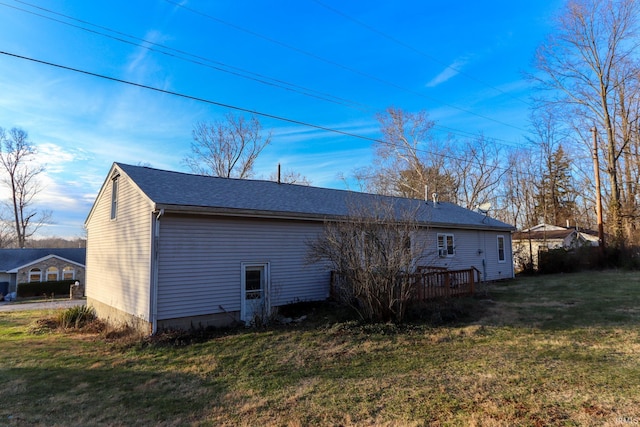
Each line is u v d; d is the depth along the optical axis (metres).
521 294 12.80
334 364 6.14
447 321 8.86
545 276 19.59
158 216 8.34
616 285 13.92
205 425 4.19
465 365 5.76
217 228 9.34
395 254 8.46
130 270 9.68
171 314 8.49
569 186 39.41
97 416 4.53
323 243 9.40
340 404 4.54
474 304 10.62
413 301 9.51
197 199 9.25
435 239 15.55
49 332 10.59
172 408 4.70
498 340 7.15
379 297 8.59
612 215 22.89
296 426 4.02
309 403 4.63
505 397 4.43
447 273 10.94
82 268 36.16
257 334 8.24
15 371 6.46
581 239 27.11
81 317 11.91
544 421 3.77
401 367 5.83
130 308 9.49
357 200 14.07
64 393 5.33
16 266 33.28
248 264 9.80
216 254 9.28
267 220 10.26
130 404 4.88
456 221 16.72
